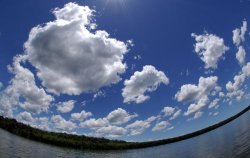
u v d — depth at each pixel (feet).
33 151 319.68
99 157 396.98
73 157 350.64
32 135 535.19
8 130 543.80
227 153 176.24
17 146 329.72
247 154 152.15
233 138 262.47
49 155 316.81
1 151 257.75
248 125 379.35
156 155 394.32
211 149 236.02
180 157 256.52
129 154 504.84
